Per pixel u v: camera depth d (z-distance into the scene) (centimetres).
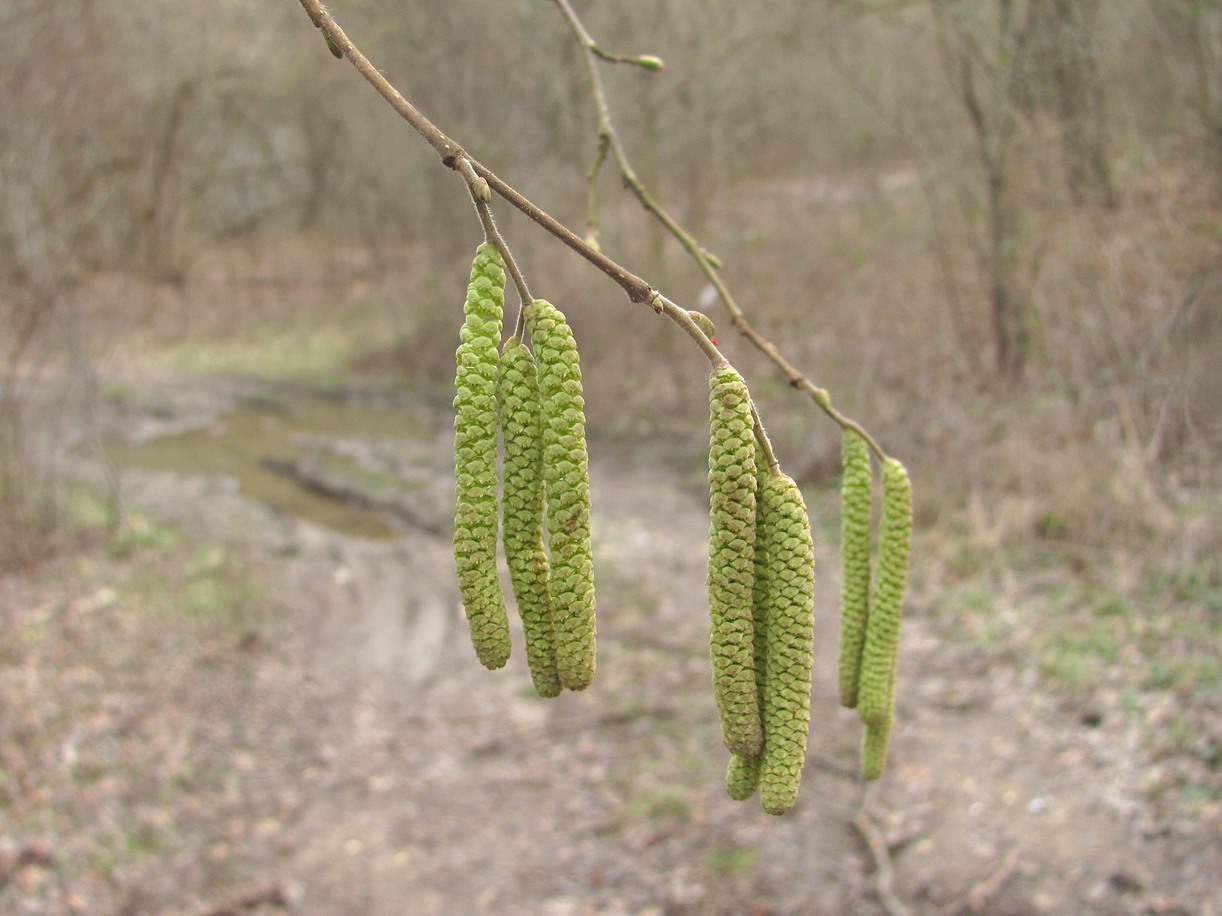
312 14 118
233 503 1062
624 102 1312
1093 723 592
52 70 911
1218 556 683
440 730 682
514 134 1382
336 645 780
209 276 2119
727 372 126
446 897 546
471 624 131
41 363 920
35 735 633
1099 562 723
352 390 1520
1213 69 809
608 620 797
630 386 1289
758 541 139
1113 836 518
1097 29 870
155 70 1498
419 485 1102
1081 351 856
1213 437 757
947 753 599
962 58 915
